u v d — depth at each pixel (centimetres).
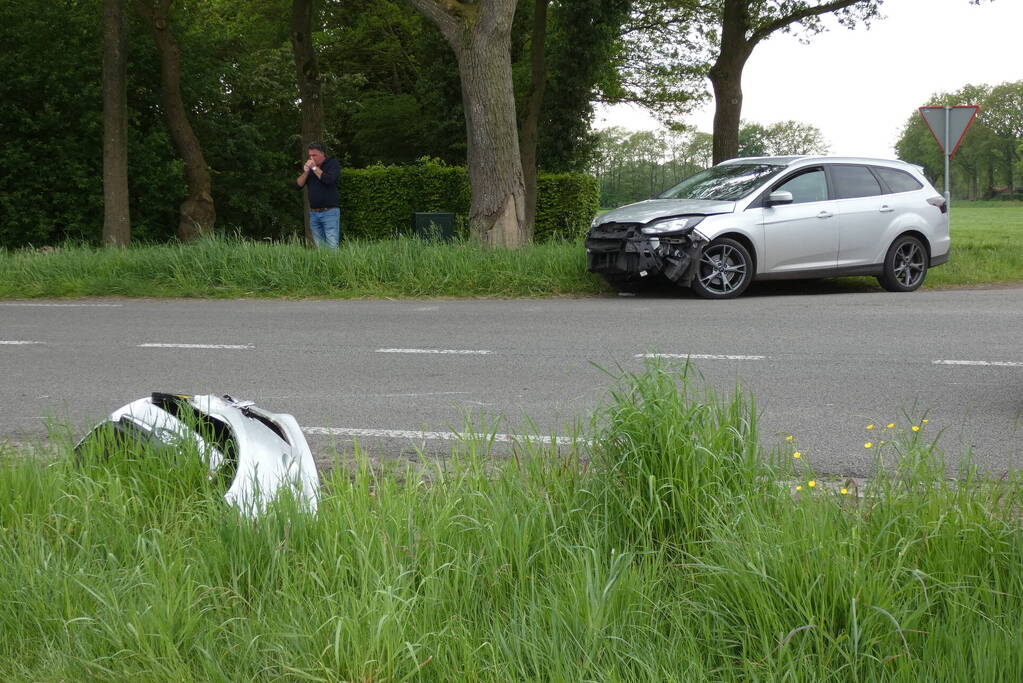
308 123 2459
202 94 2941
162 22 2573
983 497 374
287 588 325
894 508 359
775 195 1309
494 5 1656
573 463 421
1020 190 12775
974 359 838
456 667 284
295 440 454
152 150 2720
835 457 552
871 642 288
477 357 873
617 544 365
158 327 1068
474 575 329
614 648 288
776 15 2380
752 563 314
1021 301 1227
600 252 1315
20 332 1038
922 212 1423
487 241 1689
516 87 3666
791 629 298
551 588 324
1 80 2566
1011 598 312
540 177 2972
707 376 776
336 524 357
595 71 3562
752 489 386
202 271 1416
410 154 4294
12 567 342
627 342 940
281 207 3297
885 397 700
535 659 282
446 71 3800
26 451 479
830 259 1355
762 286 1473
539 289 1366
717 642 299
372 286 1379
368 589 319
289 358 876
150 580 331
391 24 4256
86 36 2642
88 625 310
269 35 4016
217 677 283
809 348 897
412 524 359
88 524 376
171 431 429
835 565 310
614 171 5641
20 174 2609
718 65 2327
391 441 595
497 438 585
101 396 734
